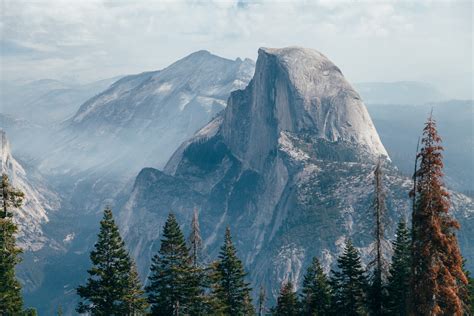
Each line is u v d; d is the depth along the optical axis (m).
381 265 53.47
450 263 41.88
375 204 51.75
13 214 53.38
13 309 54.47
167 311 63.69
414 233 42.72
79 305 59.47
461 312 41.22
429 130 41.53
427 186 41.62
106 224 58.50
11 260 53.69
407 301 43.28
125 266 59.19
